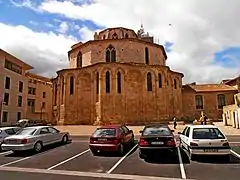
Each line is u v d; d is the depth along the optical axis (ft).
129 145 52.65
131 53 141.49
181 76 160.35
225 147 35.99
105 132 46.16
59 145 59.41
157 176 29.04
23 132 50.88
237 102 103.24
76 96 133.80
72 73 137.69
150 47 150.41
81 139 73.05
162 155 42.60
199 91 162.30
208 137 37.55
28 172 31.99
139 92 129.90
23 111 176.65
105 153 46.57
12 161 40.47
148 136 40.04
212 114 159.33
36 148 49.24
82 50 150.82
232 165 34.40
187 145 39.65
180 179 27.63
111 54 141.90
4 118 152.76
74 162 38.60
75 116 131.95
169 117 133.18
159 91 133.49
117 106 123.65
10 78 160.25
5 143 47.78
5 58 155.43
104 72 126.52
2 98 149.28
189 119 143.33
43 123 154.92
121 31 153.69
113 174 30.27
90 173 30.96
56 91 155.53
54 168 34.40
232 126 108.47
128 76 129.18
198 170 31.73
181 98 157.79
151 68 133.59
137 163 36.83
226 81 185.37
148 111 128.36
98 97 126.21
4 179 28.40
